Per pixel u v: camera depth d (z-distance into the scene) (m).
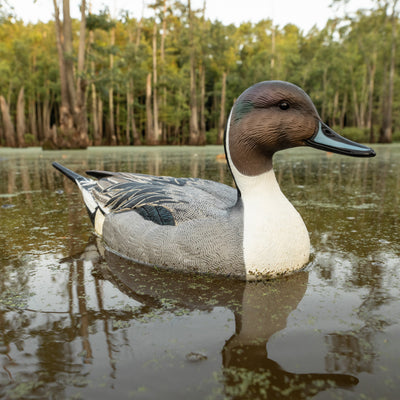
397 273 0.32
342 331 0.22
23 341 0.22
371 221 0.52
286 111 0.31
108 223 0.41
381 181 0.95
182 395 0.17
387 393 0.17
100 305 0.27
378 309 0.25
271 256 0.31
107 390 0.17
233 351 0.20
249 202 0.32
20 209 0.63
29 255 0.39
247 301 0.27
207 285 0.30
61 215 0.59
